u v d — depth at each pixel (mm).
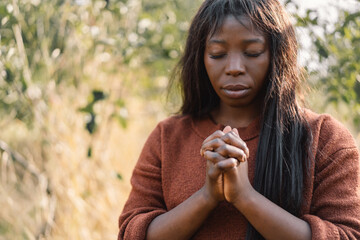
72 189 2387
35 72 2291
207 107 1252
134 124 3072
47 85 2344
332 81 1988
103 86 2611
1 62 2137
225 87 1079
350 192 1032
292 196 1039
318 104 2031
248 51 1060
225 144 979
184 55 1257
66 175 2408
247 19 1052
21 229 2309
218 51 1072
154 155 1239
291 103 1113
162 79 3061
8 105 2316
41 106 2348
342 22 1916
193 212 1024
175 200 1151
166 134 1244
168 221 1062
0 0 2117
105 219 2445
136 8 2609
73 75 2434
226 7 1075
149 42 2709
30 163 2414
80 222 2348
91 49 2449
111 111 2686
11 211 2324
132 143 2955
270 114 1105
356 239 978
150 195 1189
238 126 1189
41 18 2270
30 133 2424
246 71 1062
